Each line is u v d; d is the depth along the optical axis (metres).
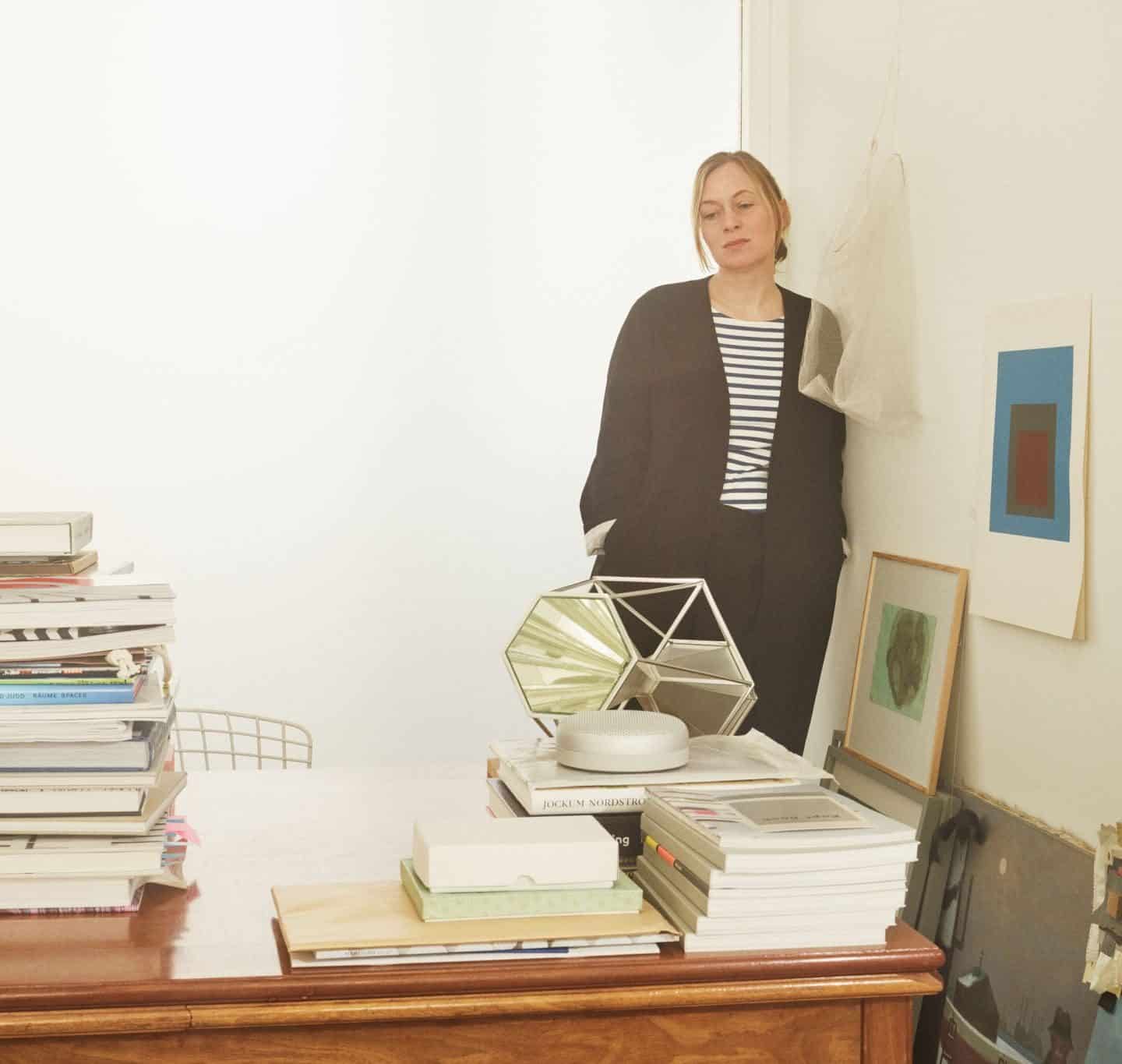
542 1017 1.36
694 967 1.36
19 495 2.86
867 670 2.48
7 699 1.45
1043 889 1.91
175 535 2.91
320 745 2.97
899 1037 1.42
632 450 2.89
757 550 2.76
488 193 2.96
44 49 2.84
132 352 2.88
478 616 2.99
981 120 2.10
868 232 2.42
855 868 1.41
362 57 2.92
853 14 2.58
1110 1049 1.69
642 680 2.13
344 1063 1.32
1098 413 1.81
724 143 2.99
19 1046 1.27
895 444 2.46
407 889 1.49
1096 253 1.80
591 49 2.96
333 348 2.93
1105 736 1.80
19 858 1.47
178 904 1.52
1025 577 1.97
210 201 2.89
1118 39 1.74
